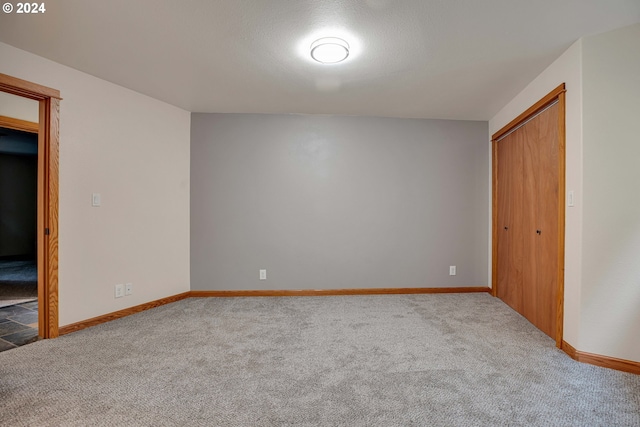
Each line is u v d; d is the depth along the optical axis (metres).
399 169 3.89
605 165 2.10
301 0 1.76
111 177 2.92
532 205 2.91
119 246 3.00
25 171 6.68
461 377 1.99
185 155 3.66
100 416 1.60
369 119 3.86
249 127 3.77
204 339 2.55
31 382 1.90
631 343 2.05
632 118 2.04
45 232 2.50
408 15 1.89
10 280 4.53
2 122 3.16
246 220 3.78
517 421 1.58
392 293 3.88
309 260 3.84
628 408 1.68
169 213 3.48
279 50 2.30
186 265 3.69
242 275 3.79
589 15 1.90
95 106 2.78
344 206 3.86
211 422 1.56
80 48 2.29
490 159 3.90
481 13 1.88
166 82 2.88
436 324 2.89
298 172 3.82
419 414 1.63
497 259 3.74
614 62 2.07
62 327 2.59
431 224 3.92
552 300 2.58
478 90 3.02
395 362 2.18
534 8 1.83
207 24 1.99
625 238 2.06
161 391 1.82
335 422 1.57
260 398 1.76
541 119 2.74
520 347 2.41
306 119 3.82
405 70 2.61
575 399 1.75
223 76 2.74
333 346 2.43
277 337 2.60
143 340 2.52
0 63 2.21
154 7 1.82
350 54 2.35
